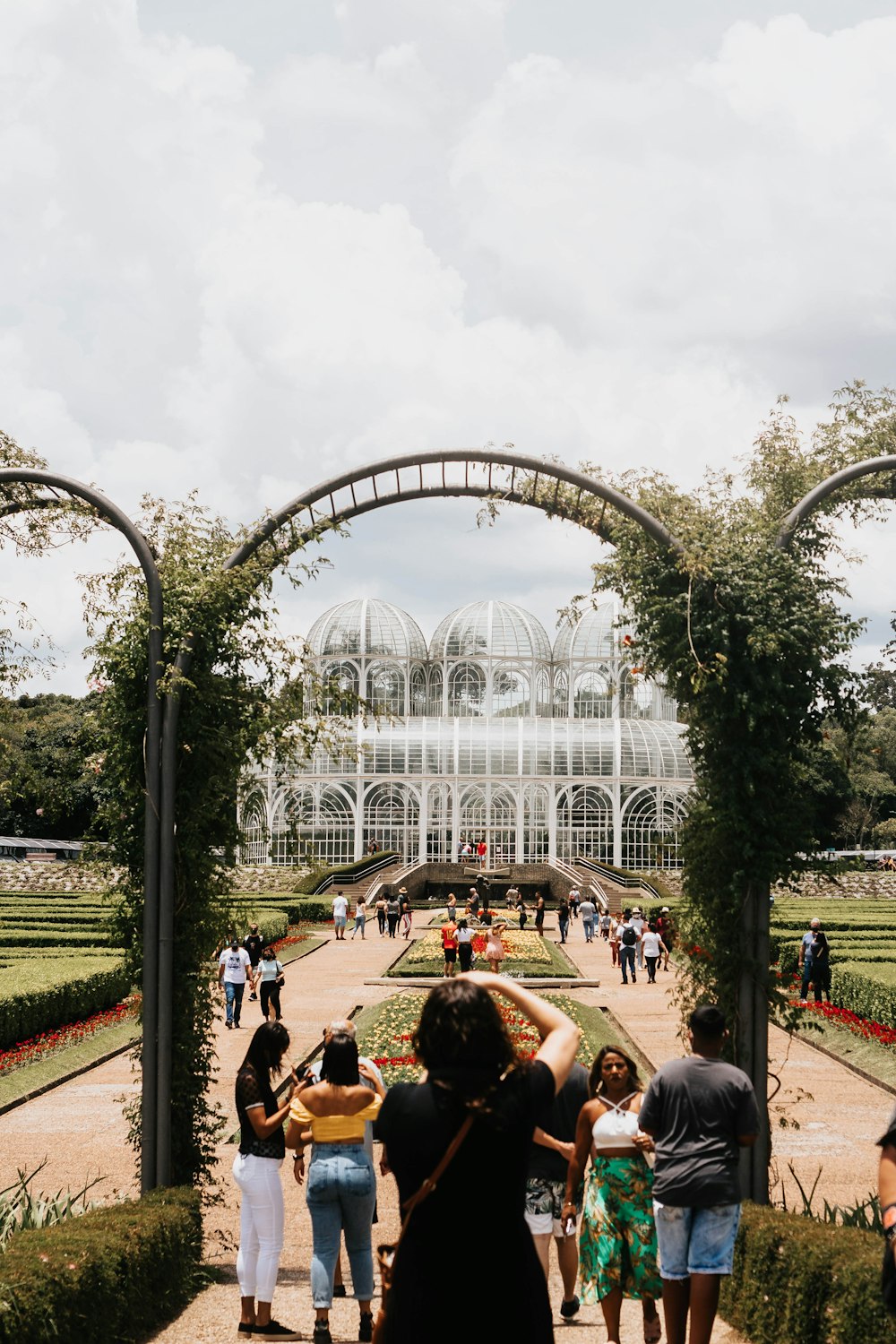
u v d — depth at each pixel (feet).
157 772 43.65
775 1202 46.21
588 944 167.84
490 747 277.64
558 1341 32.09
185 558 45.93
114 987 98.63
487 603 302.45
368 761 273.33
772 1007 42.80
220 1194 44.55
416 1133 15.31
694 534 45.11
